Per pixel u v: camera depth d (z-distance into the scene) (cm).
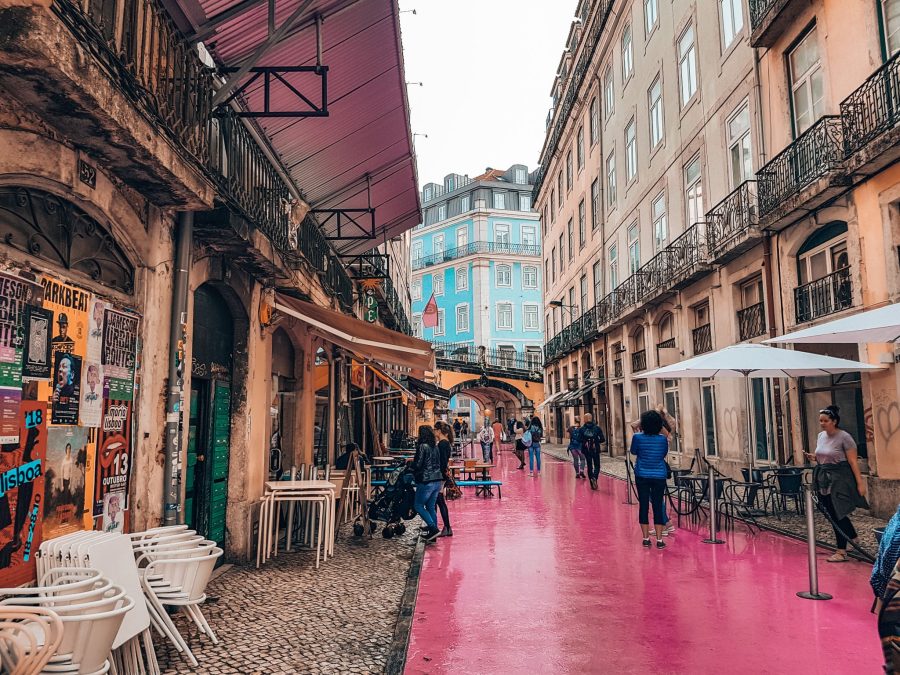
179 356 538
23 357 354
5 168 336
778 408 1260
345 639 450
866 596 546
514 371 4903
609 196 2580
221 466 693
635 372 2253
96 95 343
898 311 584
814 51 1162
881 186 959
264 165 767
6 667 245
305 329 988
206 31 543
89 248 436
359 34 689
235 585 602
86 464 416
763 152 1317
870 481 975
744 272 1402
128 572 360
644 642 443
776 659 407
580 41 2991
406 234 4391
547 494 1371
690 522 959
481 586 602
